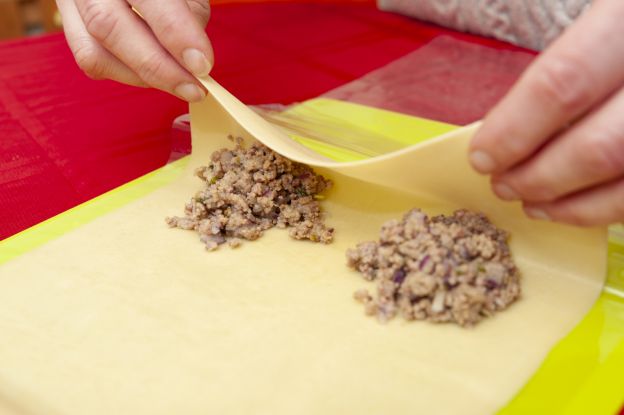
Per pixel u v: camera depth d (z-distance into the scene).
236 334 0.41
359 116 0.59
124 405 0.38
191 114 0.51
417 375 0.39
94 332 0.41
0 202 0.51
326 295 0.43
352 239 0.46
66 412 0.38
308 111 0.60
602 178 0.37
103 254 0.45
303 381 0.39
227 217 0.47
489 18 0.73
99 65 0.51
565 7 0.68
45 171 0.54
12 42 0.74
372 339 0.41
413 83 0.65
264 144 0.48
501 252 0.43
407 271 0.42
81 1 0.49
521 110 0.37
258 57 0.70
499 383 0.39
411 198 0.46
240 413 0.38
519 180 0.39
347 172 0.45
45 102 0.62
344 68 0.68
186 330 0.41
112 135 0.58
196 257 0.45
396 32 0.77
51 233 0.47
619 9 0.36
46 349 0.40
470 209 0.44
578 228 0.42
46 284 0.43
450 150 0.41
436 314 0.41
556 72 0.36
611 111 0.37
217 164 0.49
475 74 0.66
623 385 0.38
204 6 0.57
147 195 0.50
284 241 0.46
